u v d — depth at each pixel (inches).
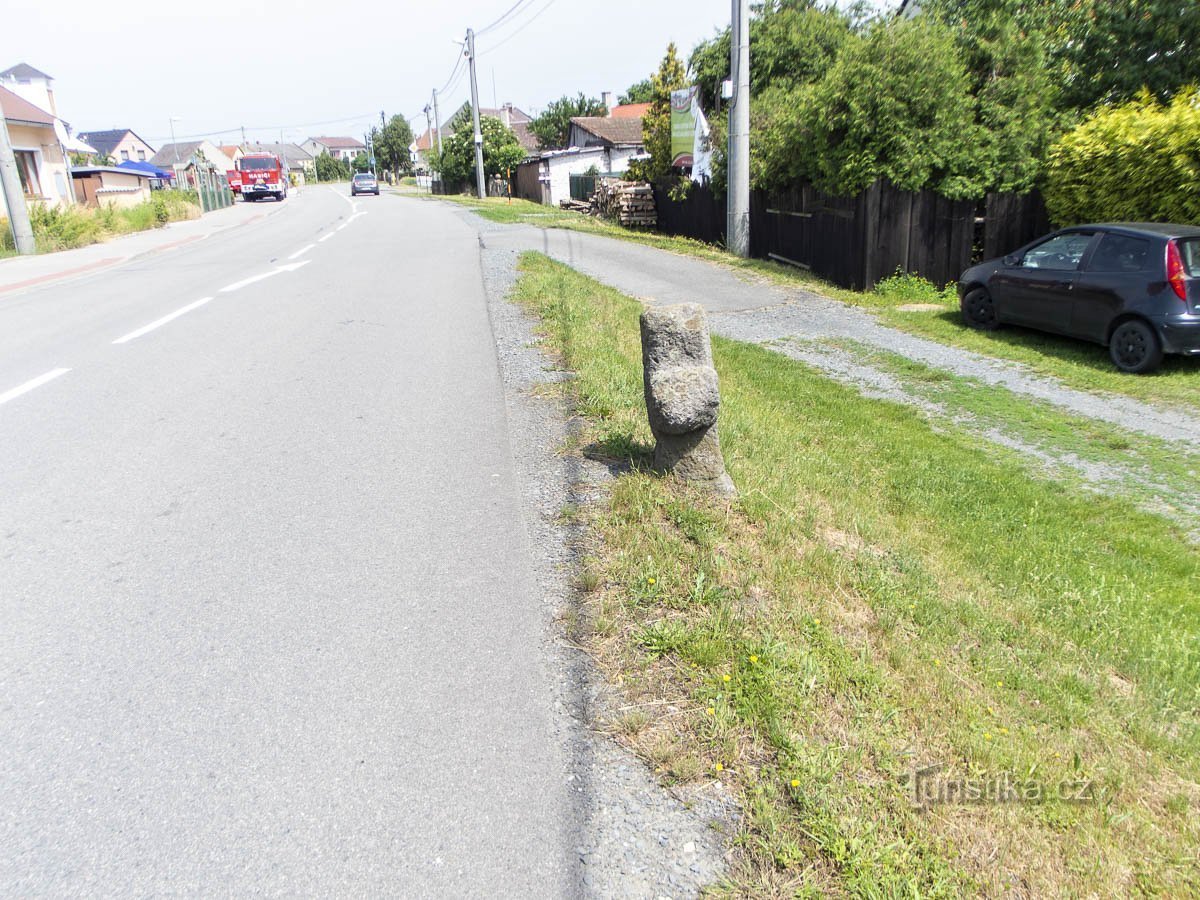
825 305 513.0
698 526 162.4
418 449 218.8
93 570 157.2
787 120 616.4
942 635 145.3
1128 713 133.3
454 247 729.0
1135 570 198.5
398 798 101.2
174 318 409.1
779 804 98.2
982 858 93.7
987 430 298.5
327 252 721.6
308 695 120.5
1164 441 285.7
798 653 124.8
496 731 112.3
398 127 4296.3
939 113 517.3
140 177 1817.2
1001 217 526.9
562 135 2674.7
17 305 491.2
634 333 349.7
